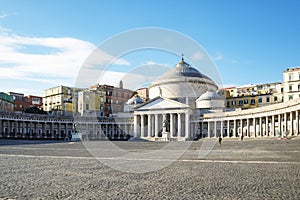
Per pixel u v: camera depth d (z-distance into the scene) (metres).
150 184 10.97
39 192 9.53
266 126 76.00
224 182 11.34
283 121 72.31
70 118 106.94
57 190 9.85
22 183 11.15
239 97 122.00
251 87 123.50
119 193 9.40
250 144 45.66
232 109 97.56
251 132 87.25
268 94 115.44
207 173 13.82
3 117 87.44
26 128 98.38
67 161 19.42
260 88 120.75
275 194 9.20
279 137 63.91
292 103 63.41
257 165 16.92
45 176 12.87
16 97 122.38
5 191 9.68
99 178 12.37
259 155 24.08
